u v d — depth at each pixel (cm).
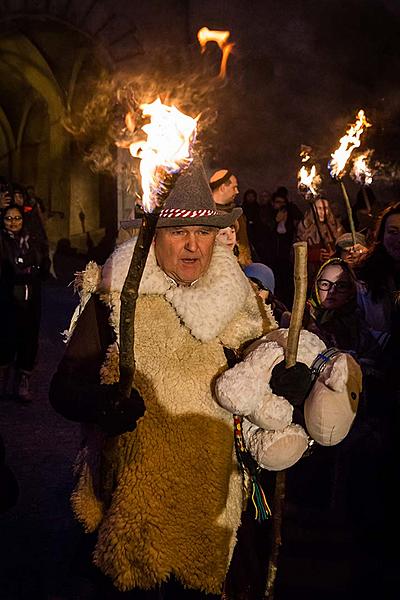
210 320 227
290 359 219
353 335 336
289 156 1588
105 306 234
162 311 230
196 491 223
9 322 625
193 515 222
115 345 228
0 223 630
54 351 843
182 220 220
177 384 226
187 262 226
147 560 217
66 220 2288
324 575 300
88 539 234
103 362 231
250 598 247
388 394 314
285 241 1094
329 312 340
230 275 232
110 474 221
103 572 221
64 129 2248
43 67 2153
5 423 583
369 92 1591
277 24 1592
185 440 224
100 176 1964
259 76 1593
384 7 1584
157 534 218
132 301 200
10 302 624
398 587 298
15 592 337
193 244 225
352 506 309
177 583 230
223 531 226
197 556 222
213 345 232
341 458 310
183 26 1598
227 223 224
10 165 2698
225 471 228
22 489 449
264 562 251
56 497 438
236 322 237
